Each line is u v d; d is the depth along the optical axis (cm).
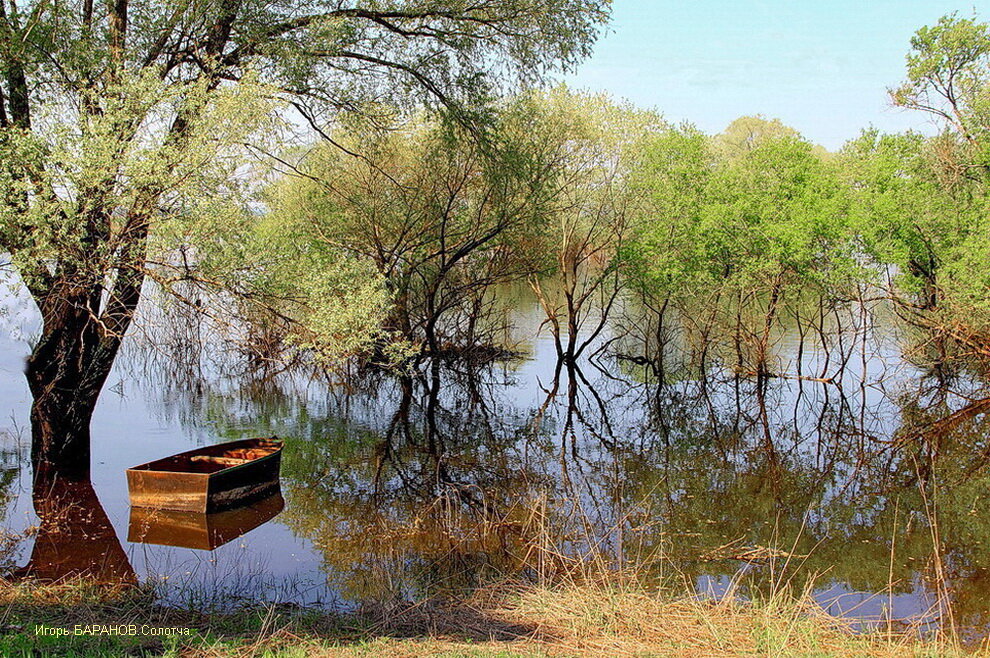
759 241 2212
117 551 1086
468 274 2673
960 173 2195
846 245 2097
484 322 3400
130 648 665
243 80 1184
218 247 1156
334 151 2330
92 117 1069
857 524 1263
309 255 1358
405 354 1432
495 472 1561
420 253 2491
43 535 1137
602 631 768
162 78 1341
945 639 813
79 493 1327
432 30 1772
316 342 1304
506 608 855
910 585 1009
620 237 2480
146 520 1216
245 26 1462
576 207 2534
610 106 2425
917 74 2280
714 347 2708
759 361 2403
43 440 1393
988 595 971
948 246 2123
